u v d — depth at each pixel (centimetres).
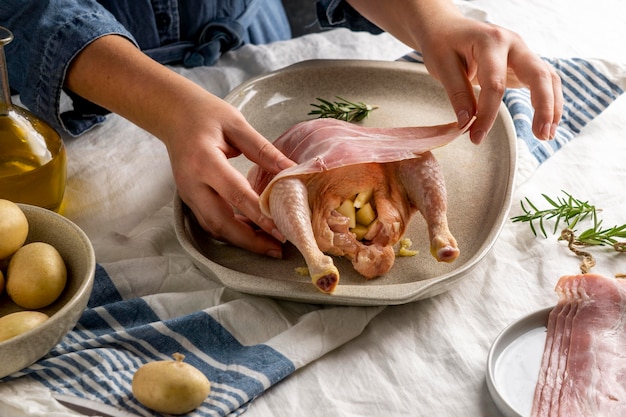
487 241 123
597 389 101
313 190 120
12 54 148
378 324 117
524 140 149
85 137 157
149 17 174
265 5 207
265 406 105
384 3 156
